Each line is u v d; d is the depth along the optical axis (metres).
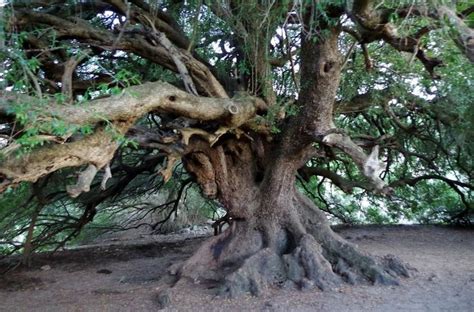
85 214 13.16
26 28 7.72
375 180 6.57
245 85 9.38
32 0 8.23
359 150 7.03
